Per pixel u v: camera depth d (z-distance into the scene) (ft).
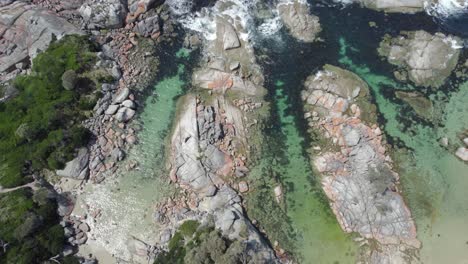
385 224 140.56
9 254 130.21
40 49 170.19
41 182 147.84
